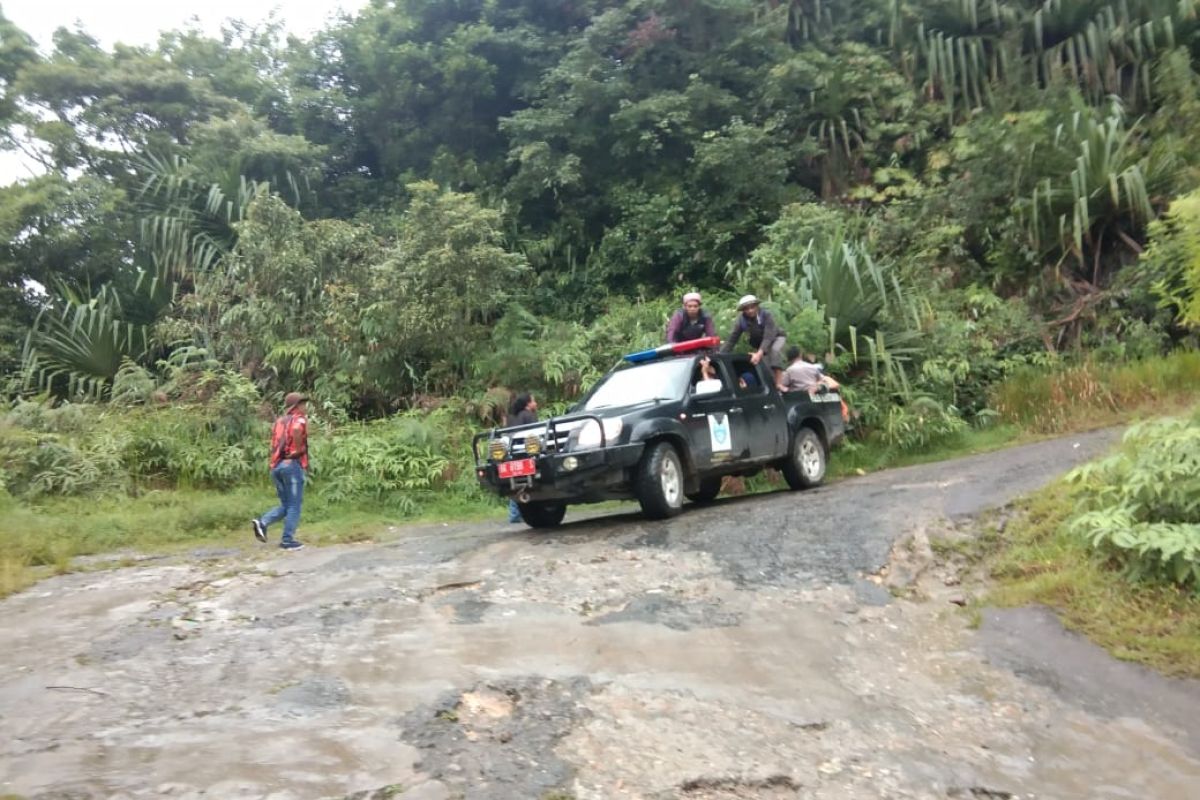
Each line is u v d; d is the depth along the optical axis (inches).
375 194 864.9
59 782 132.3
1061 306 598.9
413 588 238.5
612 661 182.2
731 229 703.1
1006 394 527.2
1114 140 588.4
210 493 468.8
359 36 884.6
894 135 767.1
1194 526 206.4
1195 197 324.8
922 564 240.5
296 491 348.5
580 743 148.0
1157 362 510.9
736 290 608.7
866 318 526.9
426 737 148.5
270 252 595.8
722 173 716.0
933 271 625.3
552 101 770.2
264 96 892.6
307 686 169.5
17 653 198.5
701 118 766.5
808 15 852.0
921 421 484.1
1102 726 164.6
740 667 181.8
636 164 774.5
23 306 692.1
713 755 146.7
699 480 339.0
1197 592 199.3
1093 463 243.0
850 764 147.7
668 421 320.2
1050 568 224.5
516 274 601.3
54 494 445.1
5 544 336.8
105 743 146.3
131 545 371.2
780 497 357.4
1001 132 643.5
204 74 881.5
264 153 746.2
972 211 644.1
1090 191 585.9
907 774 145.5
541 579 239.8
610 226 783.7
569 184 756.0
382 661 182.4
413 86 850.8
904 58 794.2
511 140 797.2
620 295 713.6
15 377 629.6
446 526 406.3
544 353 558.9
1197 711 166.2
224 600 240.2
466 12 877.2
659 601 217.5
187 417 507.8
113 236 719.7
